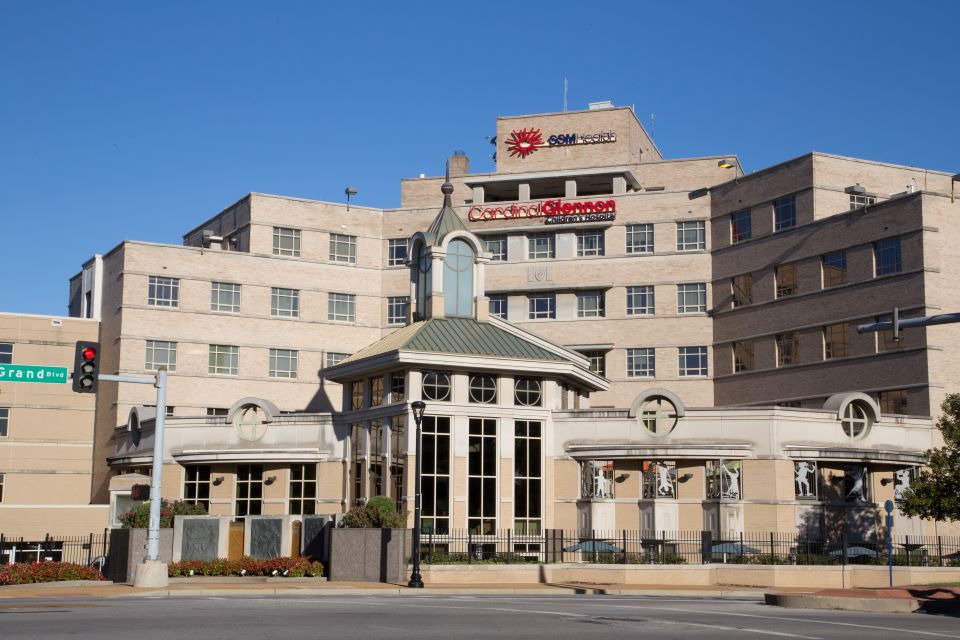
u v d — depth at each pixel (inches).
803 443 2058.3
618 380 3147.1
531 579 1817.2
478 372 2066.9
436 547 1946.4
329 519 1850.4
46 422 3090.6
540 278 3255.4
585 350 3176.7
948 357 2439.7
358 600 1272.1
